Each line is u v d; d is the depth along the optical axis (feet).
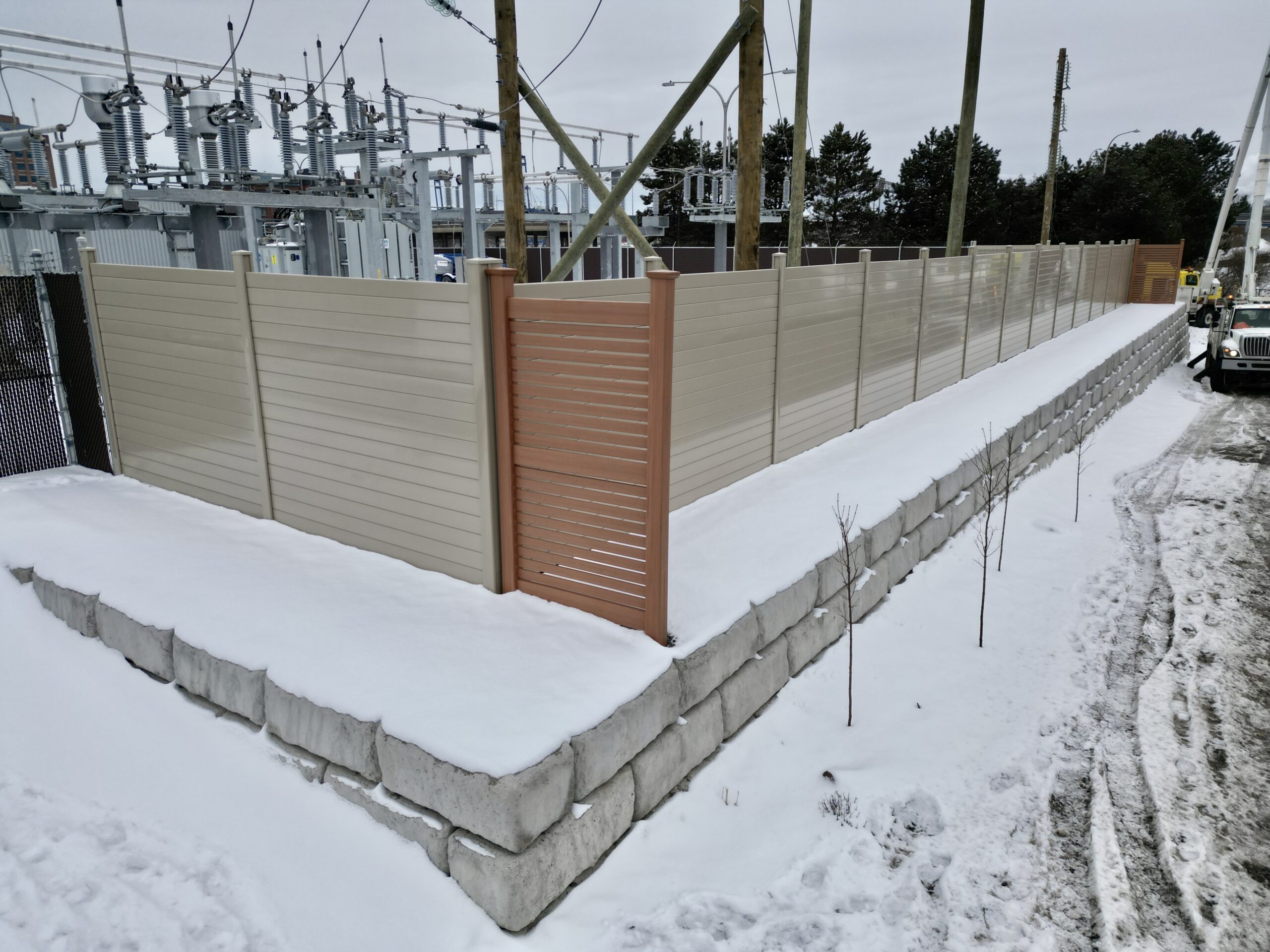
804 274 26.58
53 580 18.31
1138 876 12.80
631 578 14.96
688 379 21.62
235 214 65.51
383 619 15.69
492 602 16.43
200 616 15.96
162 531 21.04
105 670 16.58
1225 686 18.67
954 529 27.22
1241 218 209.77
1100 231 160.15
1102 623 22.04
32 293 26.96
